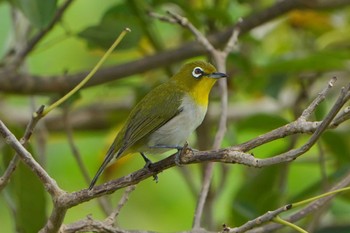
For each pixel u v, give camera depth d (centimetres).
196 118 948
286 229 1164
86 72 1177
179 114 923
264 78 1284
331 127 653
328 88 670
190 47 1198
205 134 1267
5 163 995
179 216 1442
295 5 1203
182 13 1317
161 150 920
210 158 695
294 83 1400
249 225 723
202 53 1198
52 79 1166
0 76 1153
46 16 1057
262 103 1488
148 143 916
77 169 1437
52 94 1168
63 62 1490
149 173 738
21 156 731
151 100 922
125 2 1209
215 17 1232
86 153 1460
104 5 1500
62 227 785
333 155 1250
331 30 1387
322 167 1059
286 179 1184
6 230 1440
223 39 1208
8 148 982
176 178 1452
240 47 1348
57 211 750
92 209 1409
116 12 1224
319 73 1302
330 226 1196
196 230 859
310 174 1416
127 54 1445
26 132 724
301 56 1225
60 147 1445
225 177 1232
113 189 737
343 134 1341
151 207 1448
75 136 1454
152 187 1452
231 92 1378
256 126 1227
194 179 1480
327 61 1198
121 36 718
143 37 1299
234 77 1327
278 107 1444
